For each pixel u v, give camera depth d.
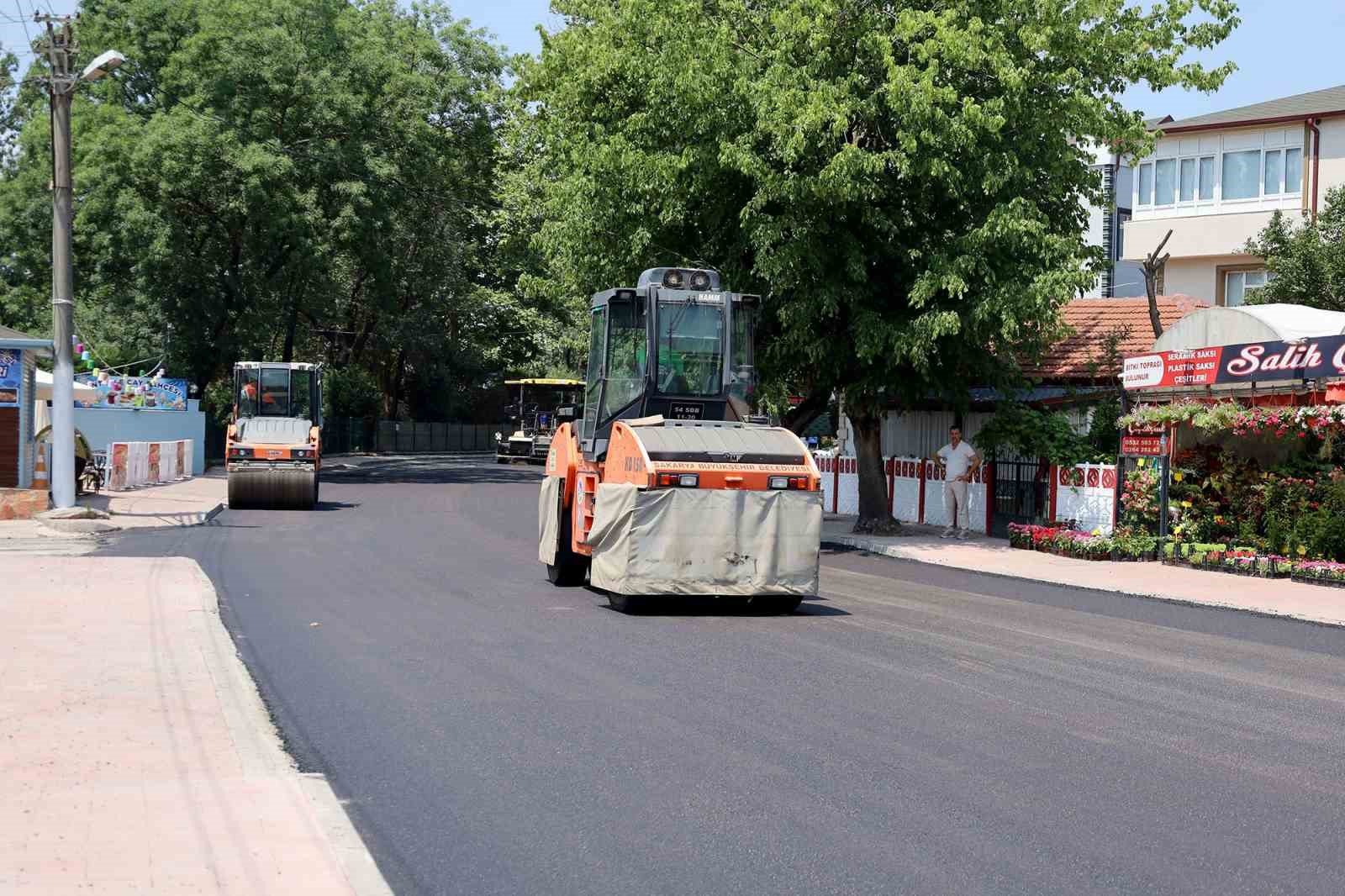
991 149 22.84
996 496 25.73
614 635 13.02
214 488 36.06
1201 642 13.41
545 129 27.12
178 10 46.09
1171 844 6.51
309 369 32.84
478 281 72.19
